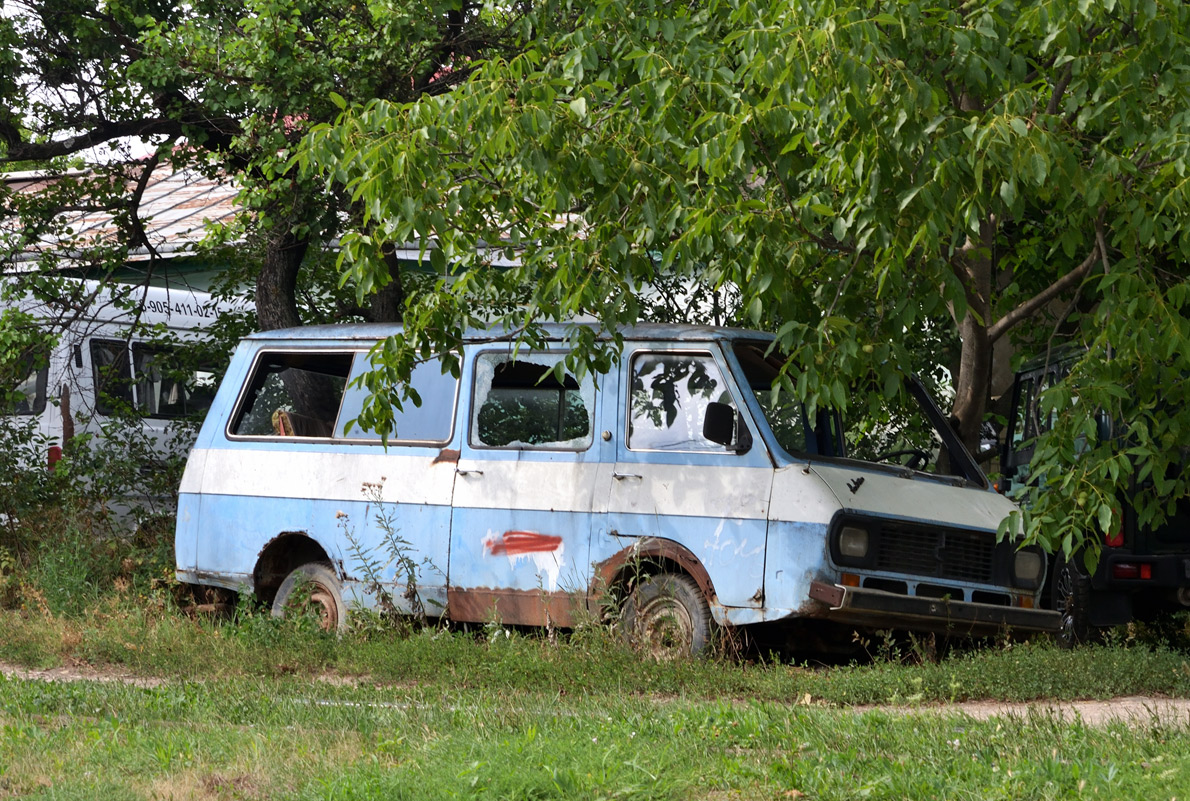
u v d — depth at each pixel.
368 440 16.69
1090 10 10.83
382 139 13.26
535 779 8.01
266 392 17.70
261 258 25.09
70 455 23.70
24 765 9.04
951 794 7.70
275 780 8.55
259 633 15.95
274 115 21.14
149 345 27.50
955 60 11.37
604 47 14.84
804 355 11.65
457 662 14.19
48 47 23.59
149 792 8.32
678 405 14.69
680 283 22.22
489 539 15.45
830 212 11.73
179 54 21.05
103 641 16.02
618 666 13.53
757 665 13.73
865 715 10.15
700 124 12.25
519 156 12.91
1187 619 17.84
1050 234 19.81
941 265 11.49
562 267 13.44
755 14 12.21
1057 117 10.99
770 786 8.00
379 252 14.41
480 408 15.98
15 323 24.03
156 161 24.88
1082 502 11.59
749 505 13.88
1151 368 11.78
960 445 15.92
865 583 13.57
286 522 16.94
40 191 25.59
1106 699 12.55
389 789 8.01
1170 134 11.10
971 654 13.77
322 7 21.56
